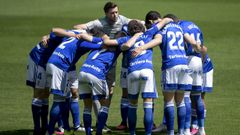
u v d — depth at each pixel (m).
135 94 25.33
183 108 25.97
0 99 37.25
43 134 27.45
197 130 28.11
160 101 37.19
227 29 82.75
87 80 25.70
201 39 27.52
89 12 105.56
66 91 25.95
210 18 98.50
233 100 37.41
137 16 98.50
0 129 28.86
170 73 25.53
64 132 27.83
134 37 25.47
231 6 118.25
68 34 26.33
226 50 62.19
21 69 49.88
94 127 30.05
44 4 120.75
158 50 62.06
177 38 25.97
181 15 102.31
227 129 29.02
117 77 46.38
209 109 34.38
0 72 48.19
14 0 127.12
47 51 27.14
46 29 82.69
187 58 26.81
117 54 26.41
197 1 127.19
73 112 28.38
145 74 24.95
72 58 26.12
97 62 25.86
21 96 38.38
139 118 32.09
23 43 68.19
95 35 27.05
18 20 94.88
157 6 115.44
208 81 28.11
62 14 103.25
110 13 29.56
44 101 27.36
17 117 31.92
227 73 47.97
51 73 25.84
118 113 33.66
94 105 27.16
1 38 73.06
